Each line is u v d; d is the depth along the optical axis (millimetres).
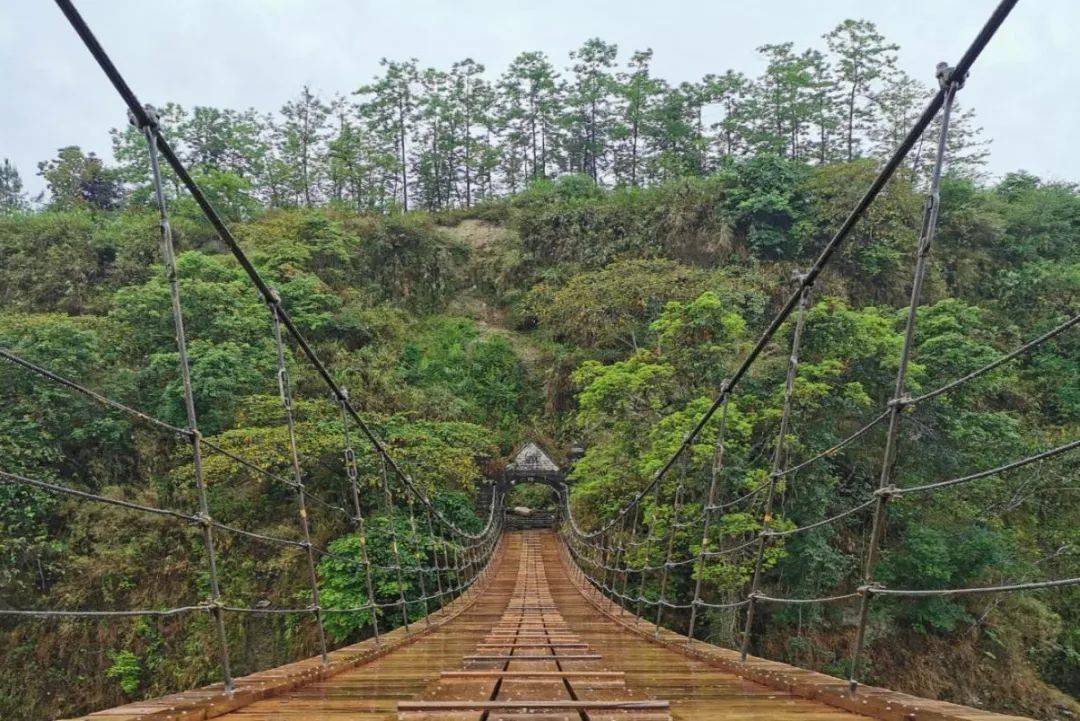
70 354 15422
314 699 3010
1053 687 13984
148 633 14047
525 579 15188
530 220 29844
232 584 14562
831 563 13109
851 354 14281
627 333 22781
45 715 13188
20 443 14430
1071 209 25453
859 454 15359
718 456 5250
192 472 14602
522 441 23344
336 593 13273
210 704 2490
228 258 20953
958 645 14109
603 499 16562
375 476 14906
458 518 17797
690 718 2453
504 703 2285
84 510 14750
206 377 16031
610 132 35531
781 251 23078
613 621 8750
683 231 25078
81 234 23562
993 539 14047
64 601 13898
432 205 37188
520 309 27797
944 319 15359
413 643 6227
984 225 24094
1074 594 15156
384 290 27547
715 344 14680
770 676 3402
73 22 2023
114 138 29812
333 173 33500
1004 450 15102
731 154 32281
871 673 13516
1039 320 21297
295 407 15844
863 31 28953
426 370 24328
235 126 33562
